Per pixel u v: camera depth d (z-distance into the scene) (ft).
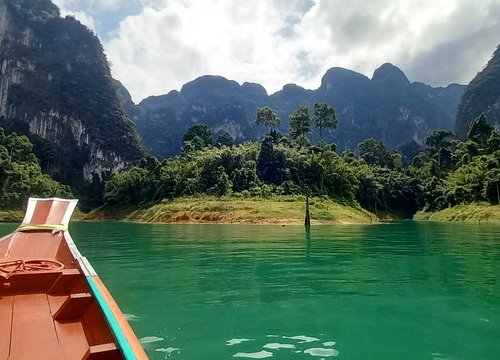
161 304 25.63
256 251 54.29
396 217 271.69
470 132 319.88
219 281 33.19
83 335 14.03
